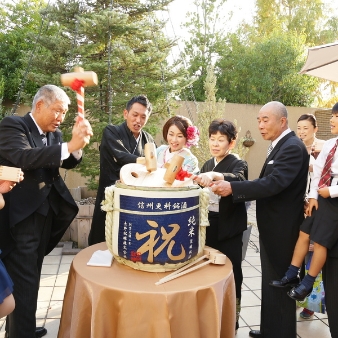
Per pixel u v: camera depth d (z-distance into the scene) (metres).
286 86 9.81
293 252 2.30
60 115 2.11
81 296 1.65
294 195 2.28
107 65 4.38
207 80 5.65
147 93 4.88
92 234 2.75
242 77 10.38
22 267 2.06
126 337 1.52
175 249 1.67
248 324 2.73
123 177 1.73
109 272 1.73
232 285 1.80
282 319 2.35
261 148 8.09
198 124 5.54
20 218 2.02
